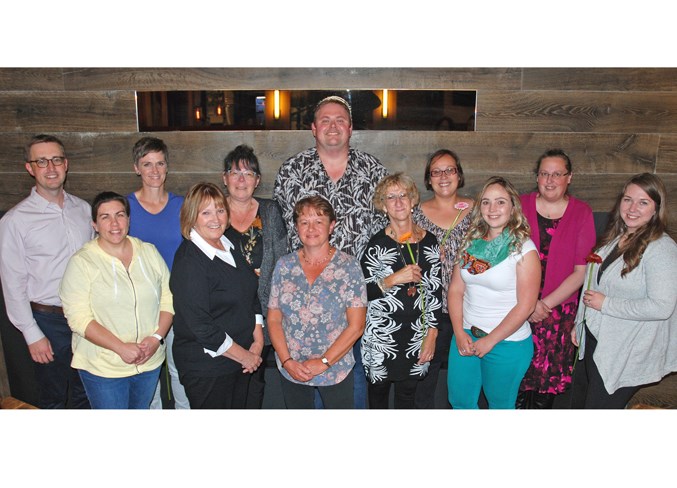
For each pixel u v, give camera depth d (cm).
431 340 264
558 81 325
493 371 258
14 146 333
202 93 327
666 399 352
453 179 281
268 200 276
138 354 243
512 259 243
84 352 249
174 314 240
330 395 257
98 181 336
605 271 253
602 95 327
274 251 271
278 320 253
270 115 329
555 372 280
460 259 259
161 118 330
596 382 261
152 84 326
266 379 328
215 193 233
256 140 331
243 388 260
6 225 274
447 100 327
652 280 235
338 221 282
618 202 253
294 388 259
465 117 329
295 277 249
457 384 271
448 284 285
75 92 327
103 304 239
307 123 330
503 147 332
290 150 332
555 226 275
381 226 284
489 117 329
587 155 333
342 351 245
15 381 349
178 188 336
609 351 252
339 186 281
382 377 267
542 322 279
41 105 329
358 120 329
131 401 261
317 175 282
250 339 251
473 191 338
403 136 331
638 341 245
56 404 304
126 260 246
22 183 337
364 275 263
